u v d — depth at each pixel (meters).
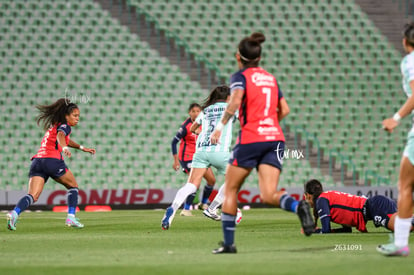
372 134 87.44
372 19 98.56
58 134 34.06
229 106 20.11
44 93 84.38
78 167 79.31
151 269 16.66
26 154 79.94
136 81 86.19
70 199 36.12
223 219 20.83
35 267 17.28
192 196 49.25
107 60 87.50
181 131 48.16
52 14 90.50
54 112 34.47
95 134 81.62
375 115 89.06
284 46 93.19
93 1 92.38
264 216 49.59
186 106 85.44
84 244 25.00
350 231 31.06
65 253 21.38
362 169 83.38
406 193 19.47
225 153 33.22
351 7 98.75
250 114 20.30
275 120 20.59
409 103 18.83
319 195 30.67
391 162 85.31
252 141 20.05
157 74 87.25
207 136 33.28
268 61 91.69
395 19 99.12
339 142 85.88
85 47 88.25
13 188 78.06
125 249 22.78
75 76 85.88
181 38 91.81
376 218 29.56
